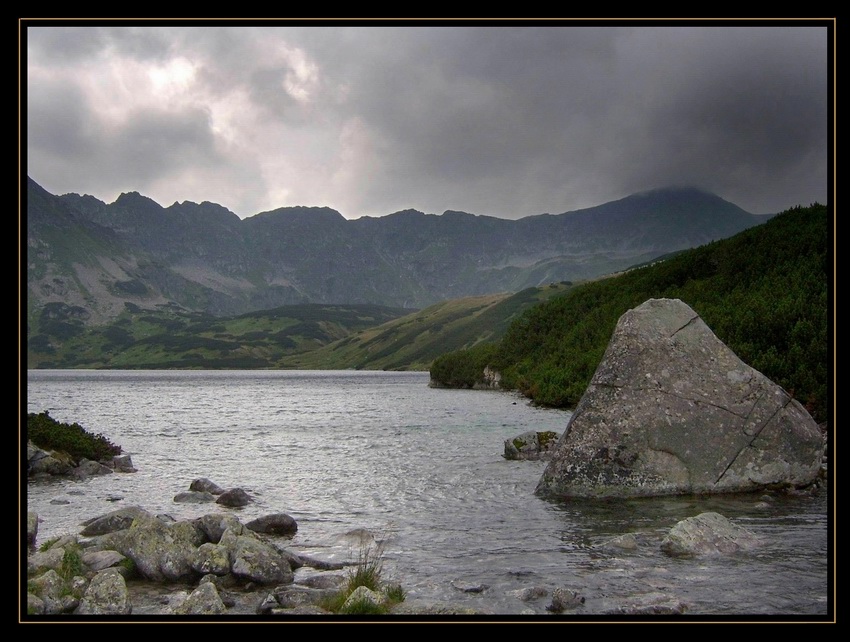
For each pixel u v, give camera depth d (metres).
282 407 62.94
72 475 24.39
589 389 19.48
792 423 18.12
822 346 27.59
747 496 17.56
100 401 75.56
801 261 41.72
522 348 88.75
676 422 18.23
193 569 11.66
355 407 61.66
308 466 25.42
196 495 19.52
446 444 31.73
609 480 18.14
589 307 77.62
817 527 14.27
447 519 16.25
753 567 11.62
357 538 14.37
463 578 11.52
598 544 13.59
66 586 10.41
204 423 45.34
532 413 48.69
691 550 12.66
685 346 19.33
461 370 111.75
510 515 16.53
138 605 10.16
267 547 12.20
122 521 15.23
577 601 9.91
